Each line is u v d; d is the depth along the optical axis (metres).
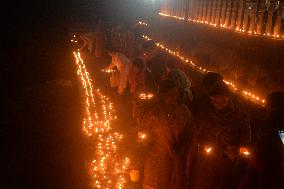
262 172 2.02
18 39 10.27
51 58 8.98
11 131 4.50
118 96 6.25
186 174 2.82
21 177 3.44
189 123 2.77
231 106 2.58
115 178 3.45
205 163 2.66
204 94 2.71
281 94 2.02
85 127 4.71
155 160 2.83
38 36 10.60
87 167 3.64
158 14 9.37
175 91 2.72
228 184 2.63
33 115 5.14
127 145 4.21
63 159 3.80
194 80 5.27
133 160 3.76
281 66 3.38
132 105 5.73
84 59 9.51
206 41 5.29
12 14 11.55
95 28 10.55
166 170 2.83
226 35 4.62
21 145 4.13
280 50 3.42
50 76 7.50
